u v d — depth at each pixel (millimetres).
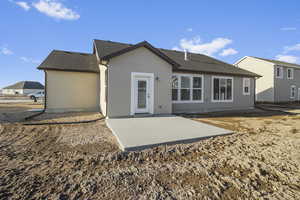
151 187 2262
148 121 6797
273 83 19766
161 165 2969
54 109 9695
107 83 7391
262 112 11172
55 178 2439
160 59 8438
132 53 7805
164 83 8555
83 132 5297
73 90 10047
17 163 2951
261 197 2076
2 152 3510
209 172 2717
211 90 11164
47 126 6145
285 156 3383
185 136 4578
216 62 13977
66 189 2172
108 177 2496
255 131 5586
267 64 20344
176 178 2518
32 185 2242
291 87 21969
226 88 11781
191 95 10477
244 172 2730
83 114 8961
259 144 4176
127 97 7742
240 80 12422
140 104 8180
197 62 12414
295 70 22609
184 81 10250
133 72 7836
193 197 2055
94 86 10453
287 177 2570
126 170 2742
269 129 5895
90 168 2803
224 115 9664
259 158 3287
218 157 3355
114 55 7207
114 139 4543
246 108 12742
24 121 6961
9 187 2182
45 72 9469
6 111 9977
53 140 4438
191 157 3371
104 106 8359
